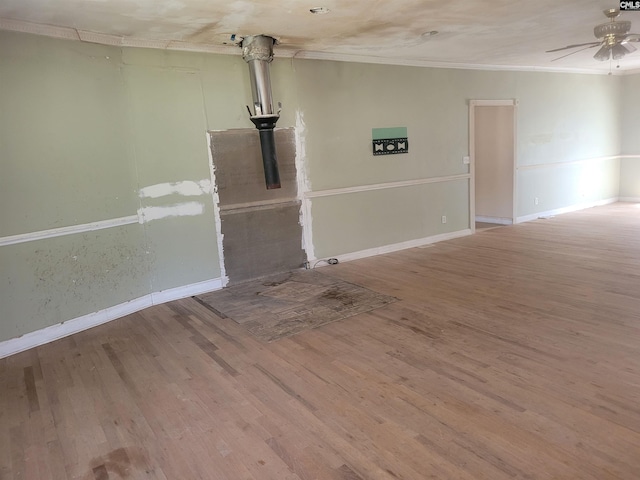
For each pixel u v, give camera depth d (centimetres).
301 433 240
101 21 368
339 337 359
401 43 516
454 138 686
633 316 364
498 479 198
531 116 780
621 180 955
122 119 427
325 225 580
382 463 213
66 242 390
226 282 511
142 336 385
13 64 353
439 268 539
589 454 211
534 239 662
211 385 297
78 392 297
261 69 462
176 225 471
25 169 363
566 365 293
